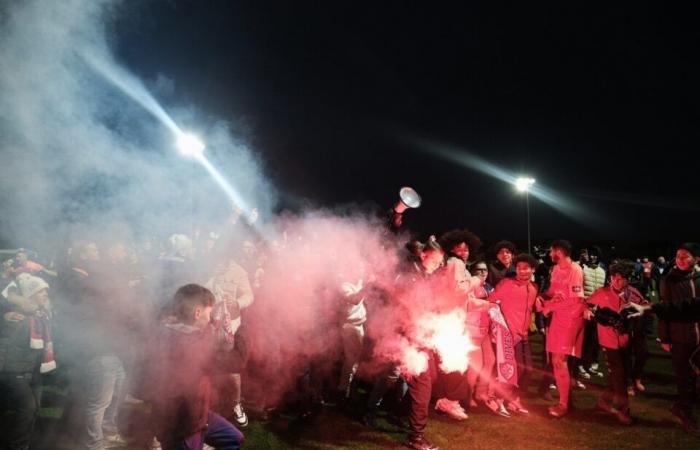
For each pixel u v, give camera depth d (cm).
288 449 452
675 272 510
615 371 536
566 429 515
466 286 509
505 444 476
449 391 546
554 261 569
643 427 521
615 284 554
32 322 396
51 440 434
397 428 511
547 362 604
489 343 571
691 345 500
